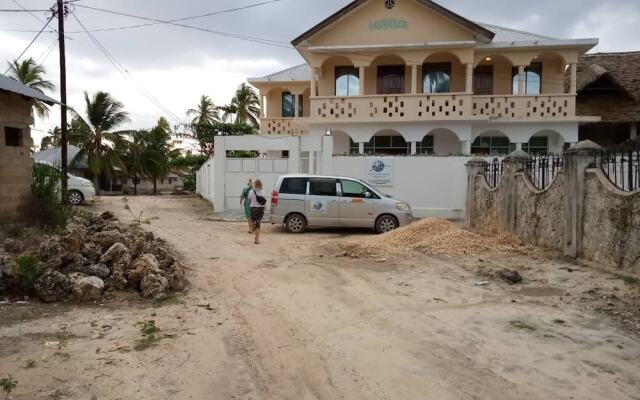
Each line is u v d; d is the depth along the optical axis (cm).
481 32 2106
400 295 738
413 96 2156
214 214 1952
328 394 409
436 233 1214
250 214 1397
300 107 2734
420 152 2258
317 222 1477
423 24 2175
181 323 590
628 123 2184
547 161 1077
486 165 1495
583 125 2272
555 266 898
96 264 747
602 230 855
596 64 2392
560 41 2105
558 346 519
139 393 407
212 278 834
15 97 1069
